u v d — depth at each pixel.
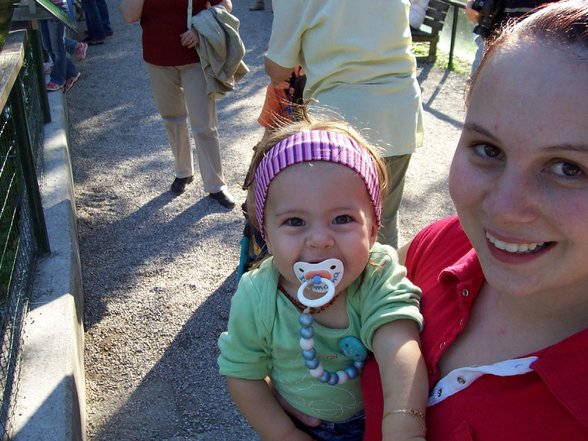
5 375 2.24
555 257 0.93
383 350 1.29
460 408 1.11
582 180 0.88
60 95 5.76
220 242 4.17
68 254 3.22
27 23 4.55
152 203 4.64
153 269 3.91
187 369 3.13
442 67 7.15
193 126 4.32
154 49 4.14
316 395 1.41
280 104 2.91
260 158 1.46
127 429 2.80
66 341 2.57
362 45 2.54
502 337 1.12
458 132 5.68
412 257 1.54
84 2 8.19
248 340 1.44
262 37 8.48
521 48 0.91
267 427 1.45
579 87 0.85
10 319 2.44
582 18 0.88
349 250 1.29
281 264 1.33
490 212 0.95
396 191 2.93
